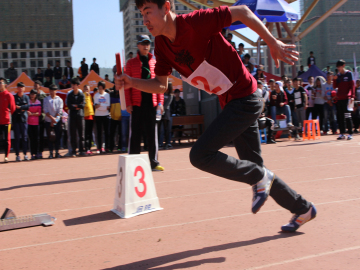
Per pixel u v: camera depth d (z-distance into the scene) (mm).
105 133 10914
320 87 13422
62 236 3094
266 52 21531
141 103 6188
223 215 3457
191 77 2623
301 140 11516
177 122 12031
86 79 14039
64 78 15977
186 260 2404
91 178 6035
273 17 13766
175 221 3355
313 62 18469
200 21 2338
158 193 4559
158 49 2672
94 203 4266
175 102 12484
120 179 3768
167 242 2795
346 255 2373
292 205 2775
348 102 10523
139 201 3689
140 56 6219
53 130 10078
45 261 2533
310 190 4320
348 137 10672
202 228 3098
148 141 6340
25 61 80312
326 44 109188
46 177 6383
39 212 3939
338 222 3088
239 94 2549
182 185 4996
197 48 2426
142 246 2736
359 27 110250
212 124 2535
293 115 12289
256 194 2588
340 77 10531
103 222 3459
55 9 80438
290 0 19703
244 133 2695
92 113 10773
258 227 3043
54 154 11164
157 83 2889
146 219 3482
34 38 79375
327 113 13414
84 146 10773
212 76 2535
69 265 2438
